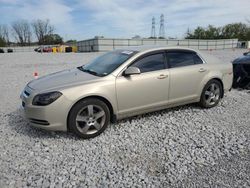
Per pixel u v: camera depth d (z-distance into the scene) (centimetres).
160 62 446
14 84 873
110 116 409
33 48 7769
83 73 433
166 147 350
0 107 557
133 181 272
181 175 282
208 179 274
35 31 9500
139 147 352
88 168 298
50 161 316
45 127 363
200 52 515
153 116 472
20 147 355
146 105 431
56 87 369
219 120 452
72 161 316
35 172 291
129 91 406
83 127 377
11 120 464
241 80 701
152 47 456
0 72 1275
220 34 7538
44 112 354
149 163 309
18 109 537
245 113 489
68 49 6209
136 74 411
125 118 458
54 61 2138
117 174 286
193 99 493
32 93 371
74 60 2262
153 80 427
